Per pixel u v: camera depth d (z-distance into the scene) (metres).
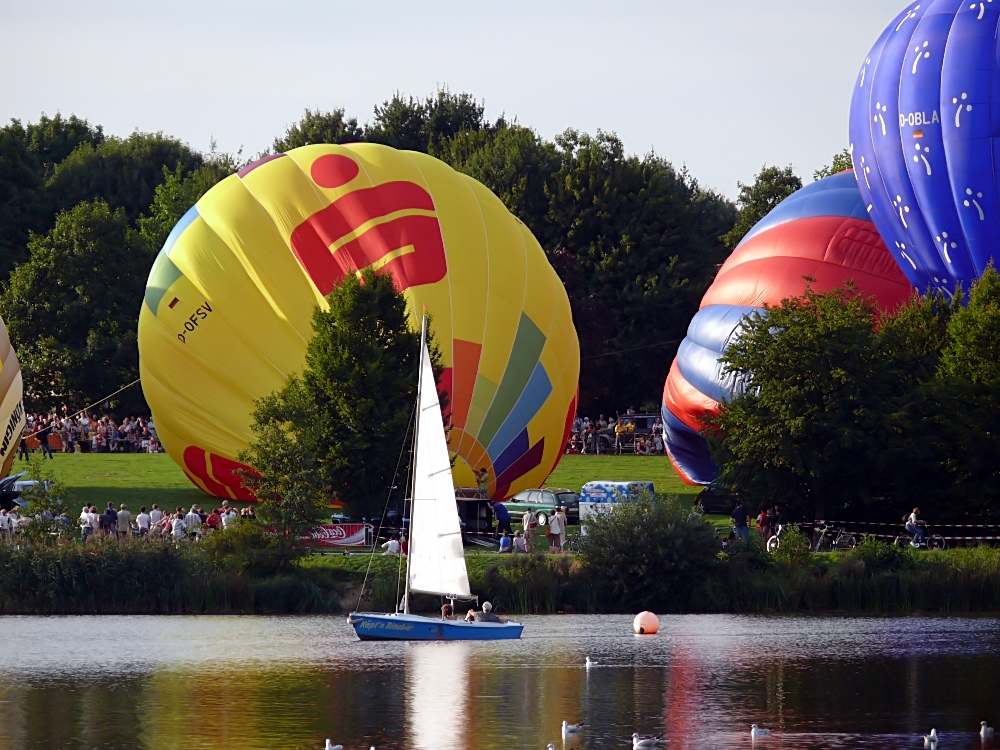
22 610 181.12
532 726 118.31
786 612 185.25
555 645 158.50
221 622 174.88
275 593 183.25
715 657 150.38
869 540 194.25
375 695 131.00
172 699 129.62
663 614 183.12
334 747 108.50
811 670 142.88
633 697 129.62
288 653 153.88
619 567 185.50
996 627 172.12
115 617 178.62
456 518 156.75
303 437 195.88
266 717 122.12
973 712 122.94
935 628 171.12
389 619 161.00
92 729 117.88
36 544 185.38
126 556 183.00
